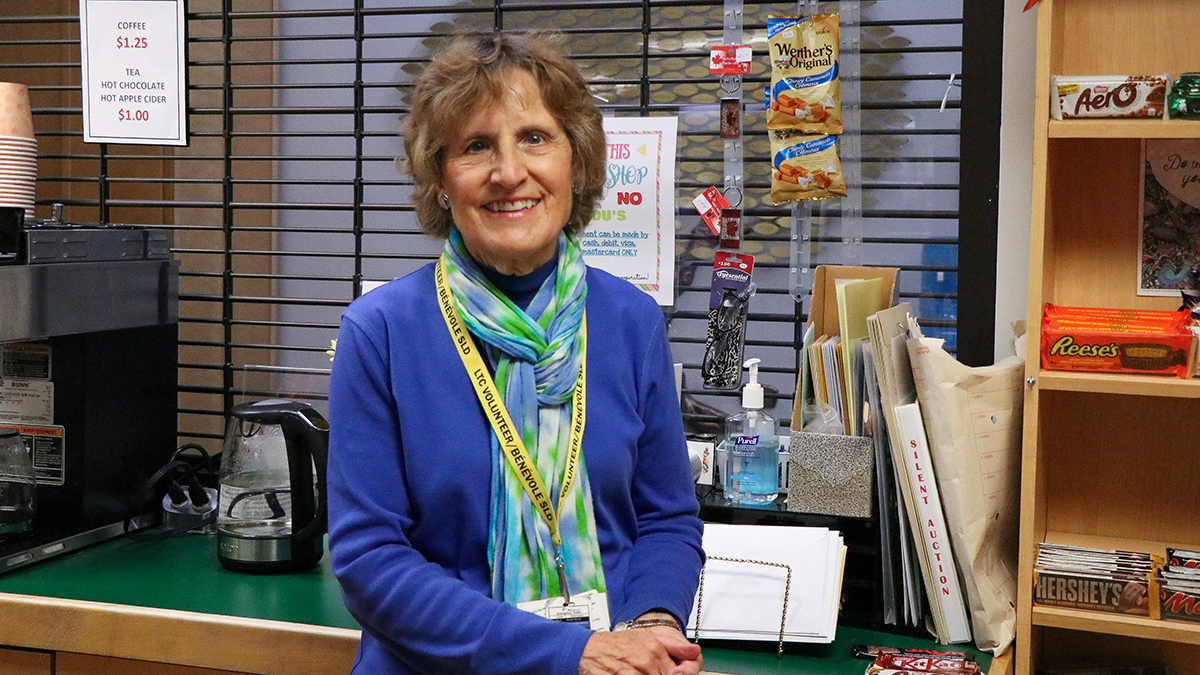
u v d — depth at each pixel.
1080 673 1.89
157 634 1.69
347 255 2.28
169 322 2.23
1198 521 1.89
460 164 1.33
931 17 2.01
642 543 1.45
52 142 2.77
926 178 2.02
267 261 2.60
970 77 1.96
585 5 2.17
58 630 1.73
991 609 1.66
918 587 1.73
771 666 1.60
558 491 1.35
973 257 1.99
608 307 1.45
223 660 1.67
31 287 1.88
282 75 2.53
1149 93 1.60
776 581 1.67
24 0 2.73
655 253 2.10
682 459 1.50
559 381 1.37
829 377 1.83
